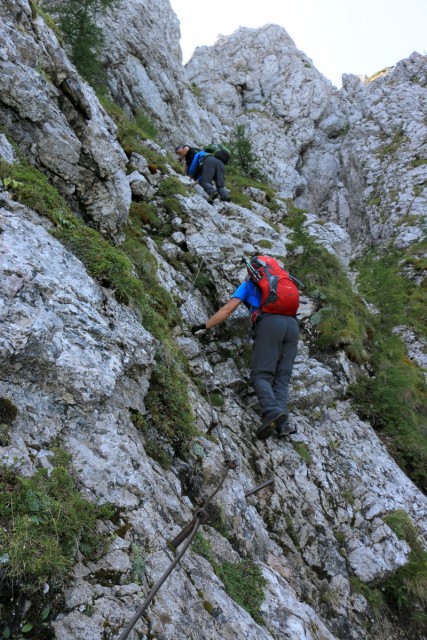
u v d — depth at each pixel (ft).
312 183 91.61
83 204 15.52
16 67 12.84
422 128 86.89
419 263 58.59
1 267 8.87
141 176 24.25
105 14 45.24
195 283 20.48
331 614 12.26
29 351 8.31
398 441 19.75
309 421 18.03
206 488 11.46
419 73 99.35
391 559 14.37
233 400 16.57
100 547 7.50
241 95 99.55
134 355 10.49
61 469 7.67
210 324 15.72
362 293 37.29
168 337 14.48
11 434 7.73
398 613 13.71
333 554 13.66
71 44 36.76
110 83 46.21
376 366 23.03
